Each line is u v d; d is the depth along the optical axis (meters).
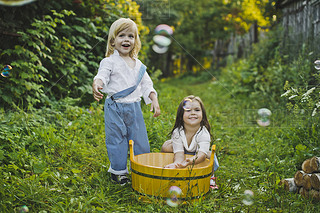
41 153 3.10
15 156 2.87
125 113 2.71
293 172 3.06
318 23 5.49
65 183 2.65
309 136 3.53
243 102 6.93
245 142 4.25
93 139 3.72
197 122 2.72
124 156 2.75
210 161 2.53
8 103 4.07
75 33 5.21
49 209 2.24
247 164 3.46
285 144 3.72
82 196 2.37
